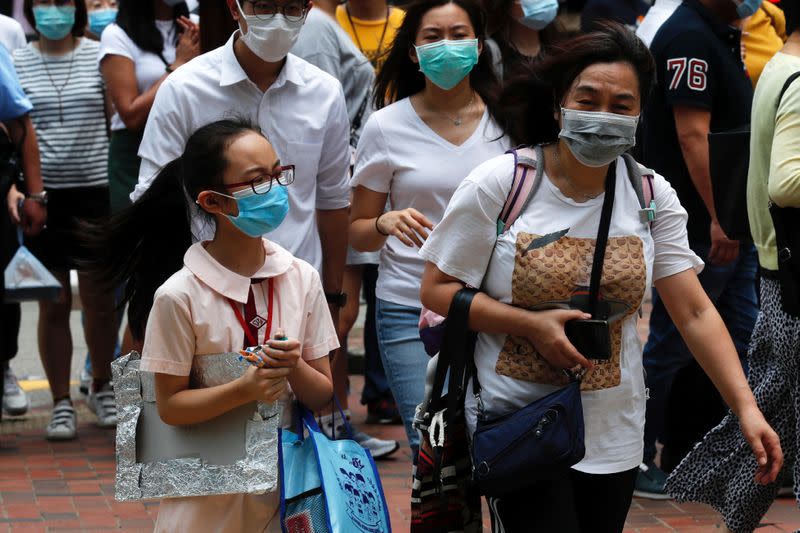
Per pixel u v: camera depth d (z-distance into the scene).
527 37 7.77
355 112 8.07
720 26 7.12
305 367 4.23
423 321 4.69
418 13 6.02
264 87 5.85
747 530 5.68
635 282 4.17
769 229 5.57
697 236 7.29
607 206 4.18
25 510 6.92
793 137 5.28
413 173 5.94
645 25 7.30
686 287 4.40
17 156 8.30
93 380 9.05
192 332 4.11
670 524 6.88
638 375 4.35
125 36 8.02
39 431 8.84
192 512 4.19
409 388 5.88
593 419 4.24
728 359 4.39
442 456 4.46
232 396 3.98
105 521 6.77
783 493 7.32
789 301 5.33
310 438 4.19
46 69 8.99
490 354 4.31
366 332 8.90
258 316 4.18
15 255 8.02
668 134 7.25
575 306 4.16
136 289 4.67
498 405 4.28
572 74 4.11
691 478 5.75
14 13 13.07
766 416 5.59
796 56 5.56
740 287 7.49
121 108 8.00
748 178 5.78
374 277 8.62
